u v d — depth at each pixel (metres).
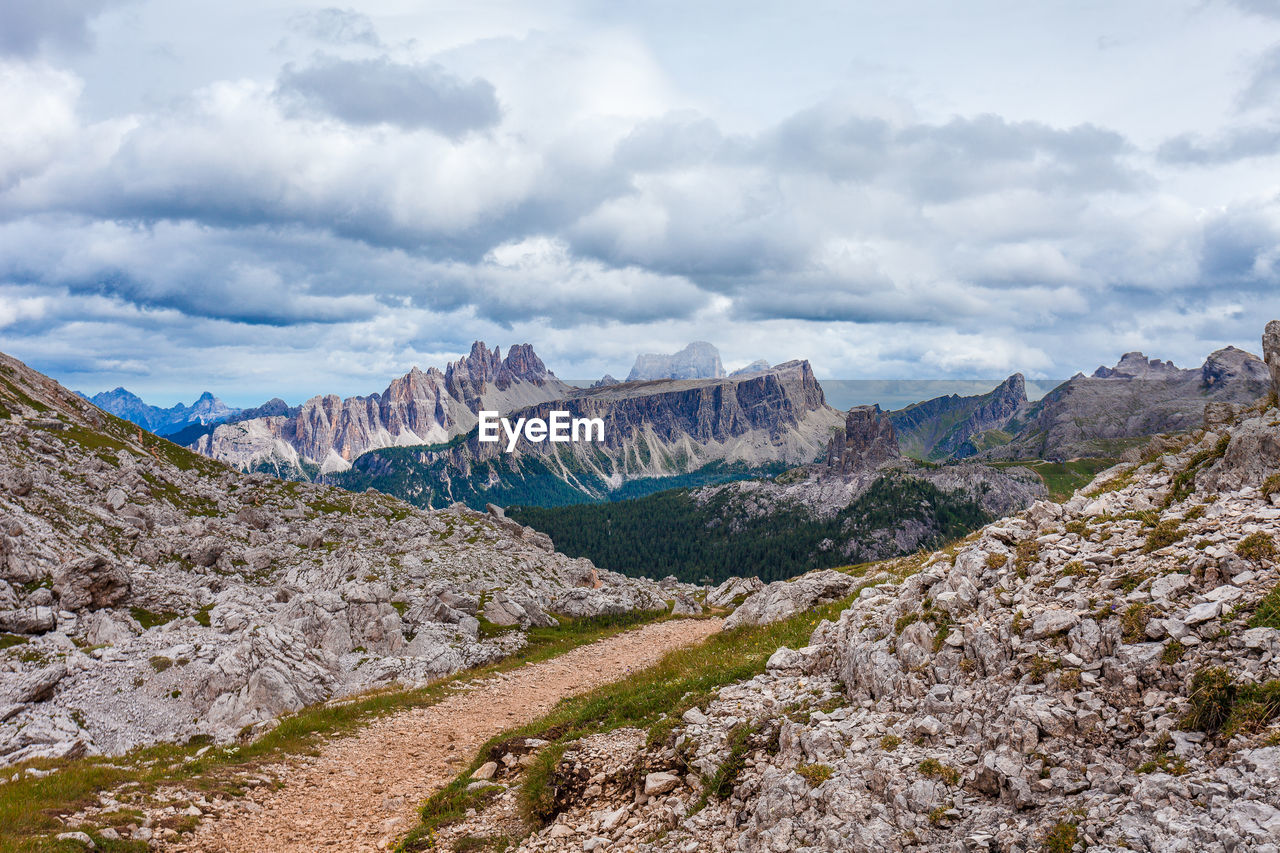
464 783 21.25
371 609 56.28
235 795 22.80
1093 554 14.76
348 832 19.98
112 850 17.41
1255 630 10.47
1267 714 9.41
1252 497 14.66
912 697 14.45
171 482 108.25
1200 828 8.23
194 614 55.38
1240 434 16.56
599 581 106.88
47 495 74.62
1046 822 9.73
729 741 16.61
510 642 60.22
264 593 67.50
